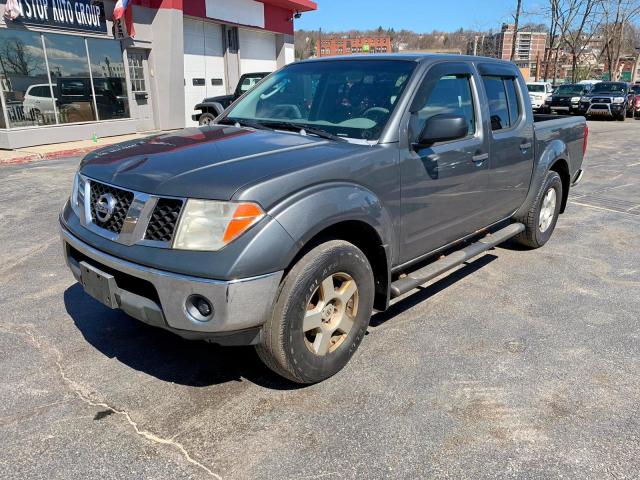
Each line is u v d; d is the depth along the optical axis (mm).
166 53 16438
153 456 2439
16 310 3900
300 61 4305
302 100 3846
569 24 37562
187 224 2479
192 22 18016
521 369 3248
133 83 16203
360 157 3004
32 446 2488
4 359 3232
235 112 4152
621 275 4898
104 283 2738
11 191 7844
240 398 2895
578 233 6262
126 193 2711
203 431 2619
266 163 2742
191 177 2604
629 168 11031
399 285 3473
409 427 2680
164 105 16938
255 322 2547
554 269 5031
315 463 2416
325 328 2951
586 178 9883
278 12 22156
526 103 4816
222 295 2410
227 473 2346
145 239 2586
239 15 19594
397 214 3291
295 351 2748
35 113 12805
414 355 3389
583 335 3709
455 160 3727
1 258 5000
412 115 3391
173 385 3008
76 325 3691
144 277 2535
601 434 2660
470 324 3850
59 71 13281
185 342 3490
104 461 2402
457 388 3029
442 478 2344
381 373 3168
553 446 2564
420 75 3523
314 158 2861
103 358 3277
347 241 3092
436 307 4141
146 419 2703
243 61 20922
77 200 3094
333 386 3025
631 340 3645
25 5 12016
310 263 2697
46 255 5102
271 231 2490
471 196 4027
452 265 3910
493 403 2895
